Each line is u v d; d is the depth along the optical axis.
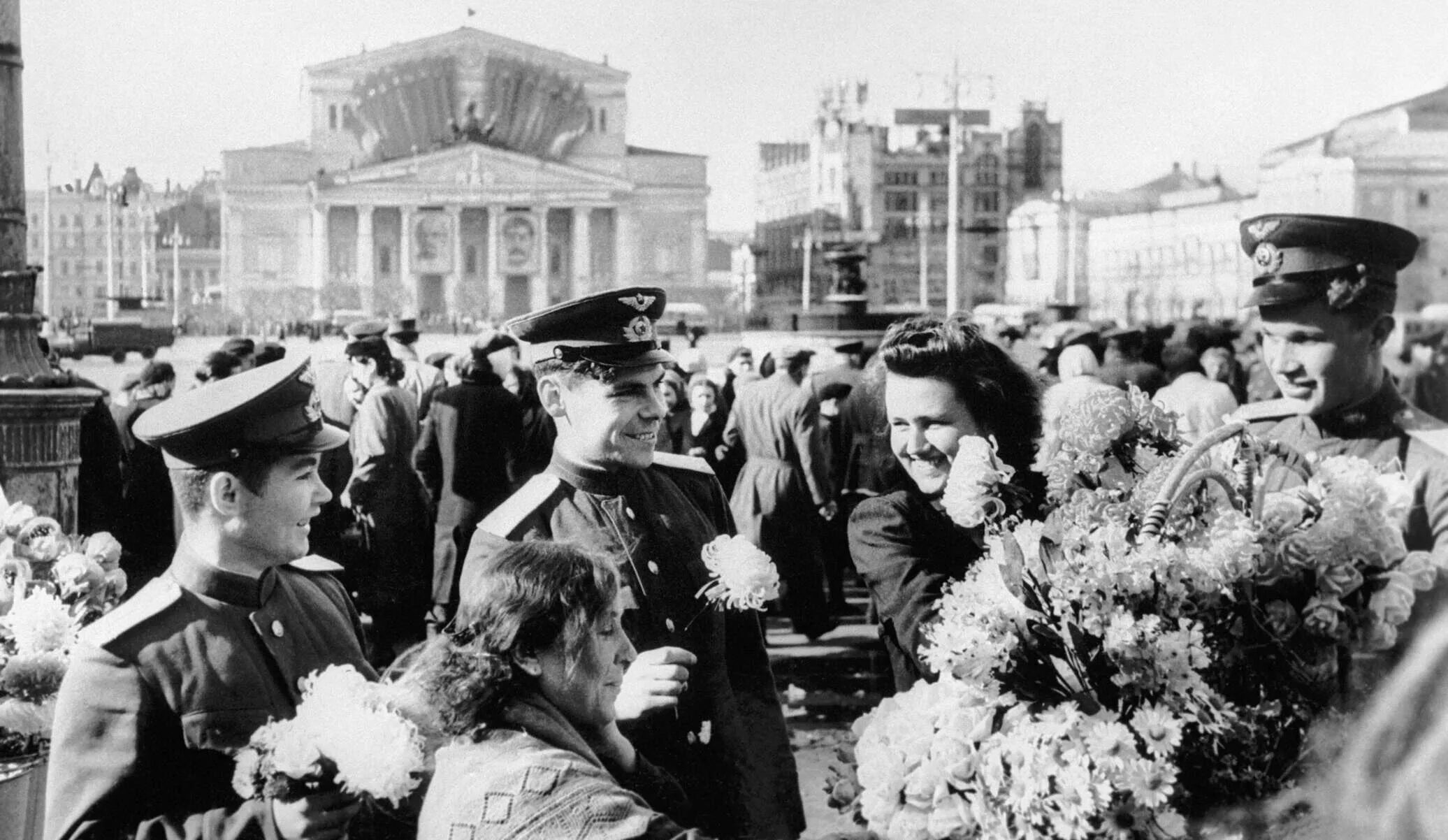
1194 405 8.99
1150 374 10.44
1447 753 1.54
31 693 4.44
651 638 4.04
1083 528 3.10
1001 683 2.91
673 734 4.05
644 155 96.12
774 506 10.22
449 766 2.82
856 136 75.50
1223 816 2.81
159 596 3.54
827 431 11.27
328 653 3.75
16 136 7.43
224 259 90.38
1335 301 4.58
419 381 12.95
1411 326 14.35
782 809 4.13
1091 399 3.39
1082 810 2.70
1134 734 2.81
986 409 4.04
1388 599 2.89
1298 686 2.86
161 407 3.68
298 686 3.57
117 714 3.38
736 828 4.07
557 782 2.73
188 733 3.41
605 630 3.02
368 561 9.45
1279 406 5.00
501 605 2.92
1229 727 2.79
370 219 91.75
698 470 4.62
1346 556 2.91
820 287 72.75
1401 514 3.06
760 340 19.52
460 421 9.24
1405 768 1.57
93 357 32.22
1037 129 71.44
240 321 80.88
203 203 91.31
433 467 9.38
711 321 69.81
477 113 93.06
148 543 10.20
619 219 95.19
